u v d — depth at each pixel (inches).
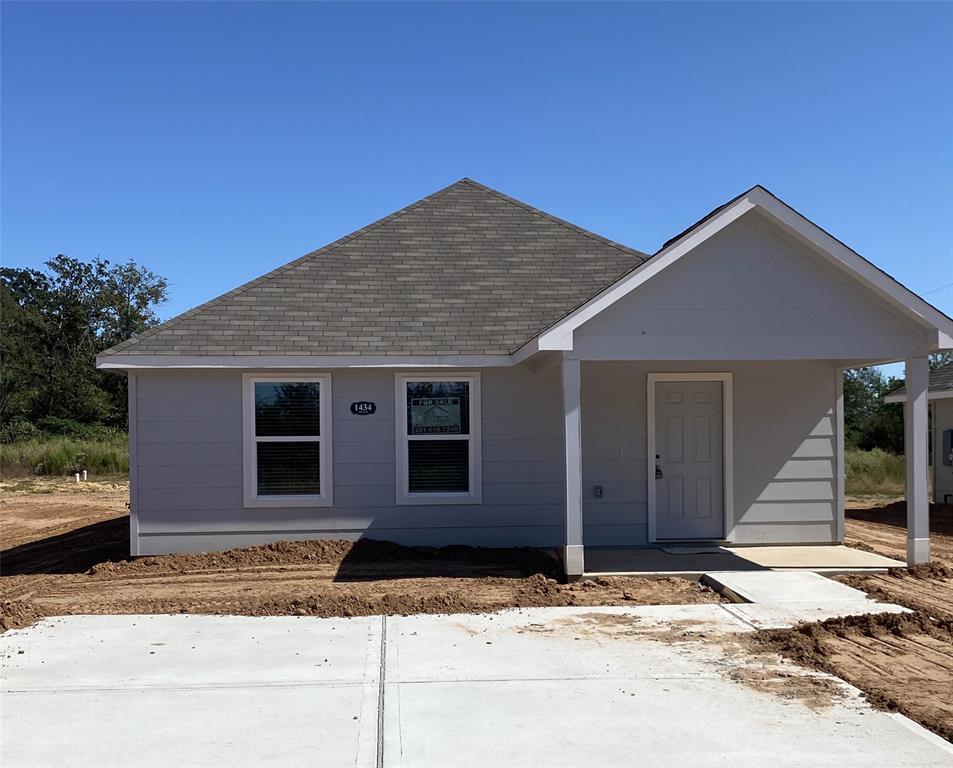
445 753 199.0
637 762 193.6
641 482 505.4
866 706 229.0
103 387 2118.6
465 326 501.4
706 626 317.7
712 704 231.3
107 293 2245.3
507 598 370.6
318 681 253.9
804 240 390.9
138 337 473.7
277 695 241.3
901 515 717.3
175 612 351.3
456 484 496.4
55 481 1155.3
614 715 223.5
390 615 342.3
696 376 508.7
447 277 543.8
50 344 2135.8
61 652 287.4
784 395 512.1
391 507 490.6
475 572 434.9
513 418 498.6
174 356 462.6
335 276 535.2
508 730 213.2
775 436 510.9
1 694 243.8
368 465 490.0
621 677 255.9
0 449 1327.5
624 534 503.2
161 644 297.4
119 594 390.3
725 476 507.2
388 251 561.6
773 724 216.1
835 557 459.8
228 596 379.2
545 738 207.9
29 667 270.1
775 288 398.9
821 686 245.9
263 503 482.3
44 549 552.4
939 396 773.3
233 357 465.4
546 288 539.8
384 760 195.3
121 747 203.8
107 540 573.0
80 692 245.0
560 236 590.2
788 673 258.8
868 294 402.0
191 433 478.9
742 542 506.9
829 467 512.4
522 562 461.1
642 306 395.5
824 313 400.5
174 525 477.4
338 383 488.7
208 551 478.0
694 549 489.1
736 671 261.1
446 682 252.2
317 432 487.8
